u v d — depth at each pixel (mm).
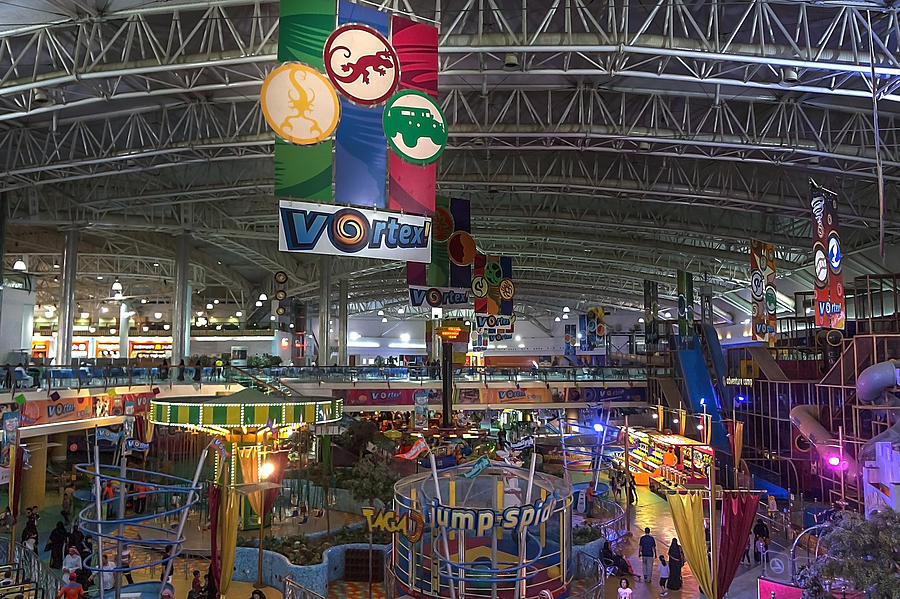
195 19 19109
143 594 11375
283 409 20031
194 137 26219
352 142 12055
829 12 18438
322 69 11969
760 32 17172
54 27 18094
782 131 25359
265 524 19578
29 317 37781
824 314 21578
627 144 24672
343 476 22969
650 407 37125
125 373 27234
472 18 18625
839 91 18984
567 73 19016
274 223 40969
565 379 38000
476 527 10516
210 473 22703
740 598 15727
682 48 17219
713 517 13805
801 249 38969
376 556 17719
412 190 12469
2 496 25203
